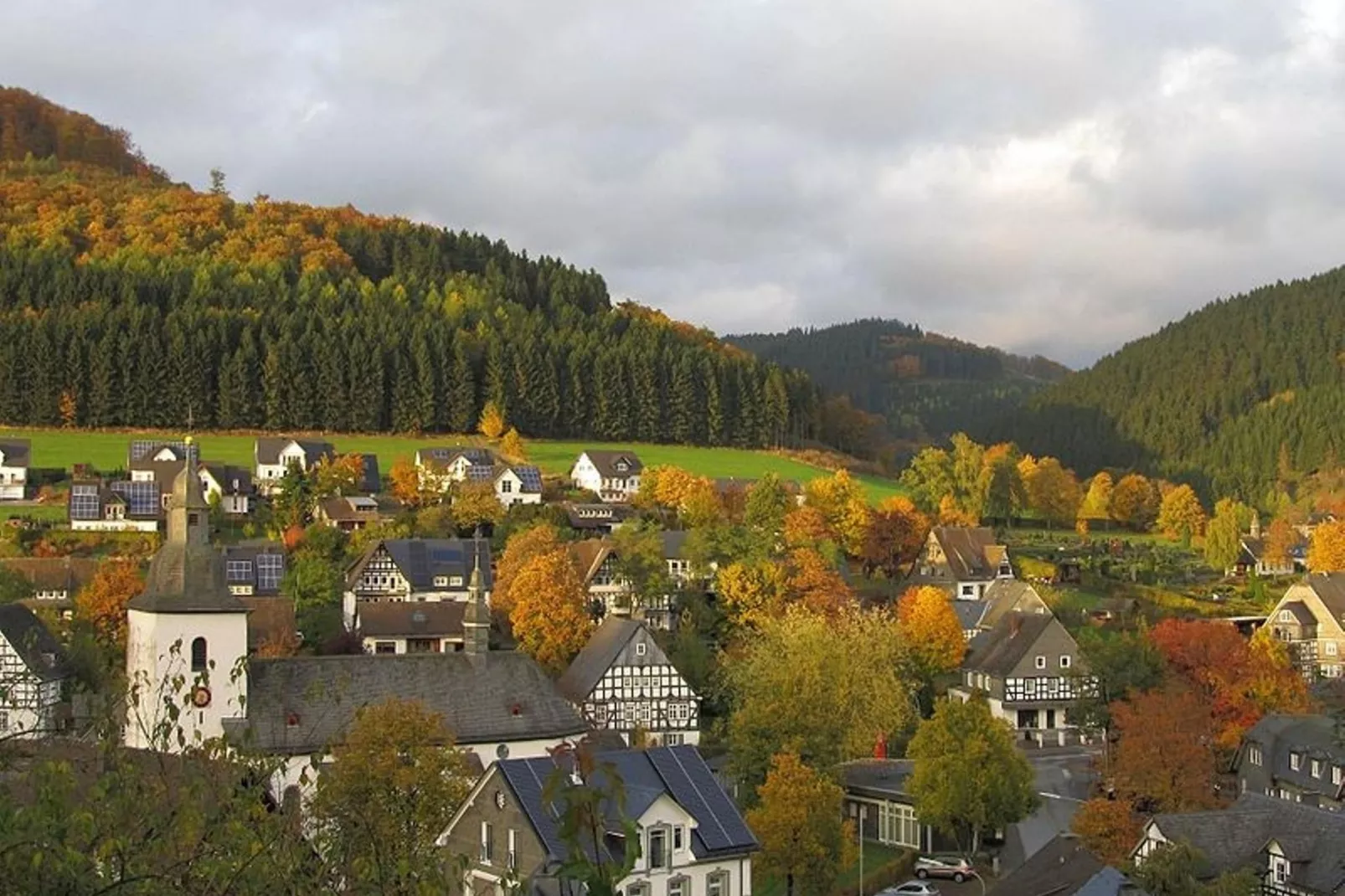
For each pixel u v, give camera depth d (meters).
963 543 191.00
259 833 22.41
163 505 184.75
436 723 71.62
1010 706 135.75
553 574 131.88
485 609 95.75
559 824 17.86
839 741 106.19
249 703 84.06
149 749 24.16
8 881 20.05
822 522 181.75
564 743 22.66
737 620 143.00
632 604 151.62
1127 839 81.06
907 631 145.25
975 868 91.56
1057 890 71.25
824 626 119.50
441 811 67.00
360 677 90.06
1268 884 71.94
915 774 96.00
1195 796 89.69
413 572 158.75
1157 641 124.00
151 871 21.27
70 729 26.36
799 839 82.94
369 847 23.80
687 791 70.75
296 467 193.88
